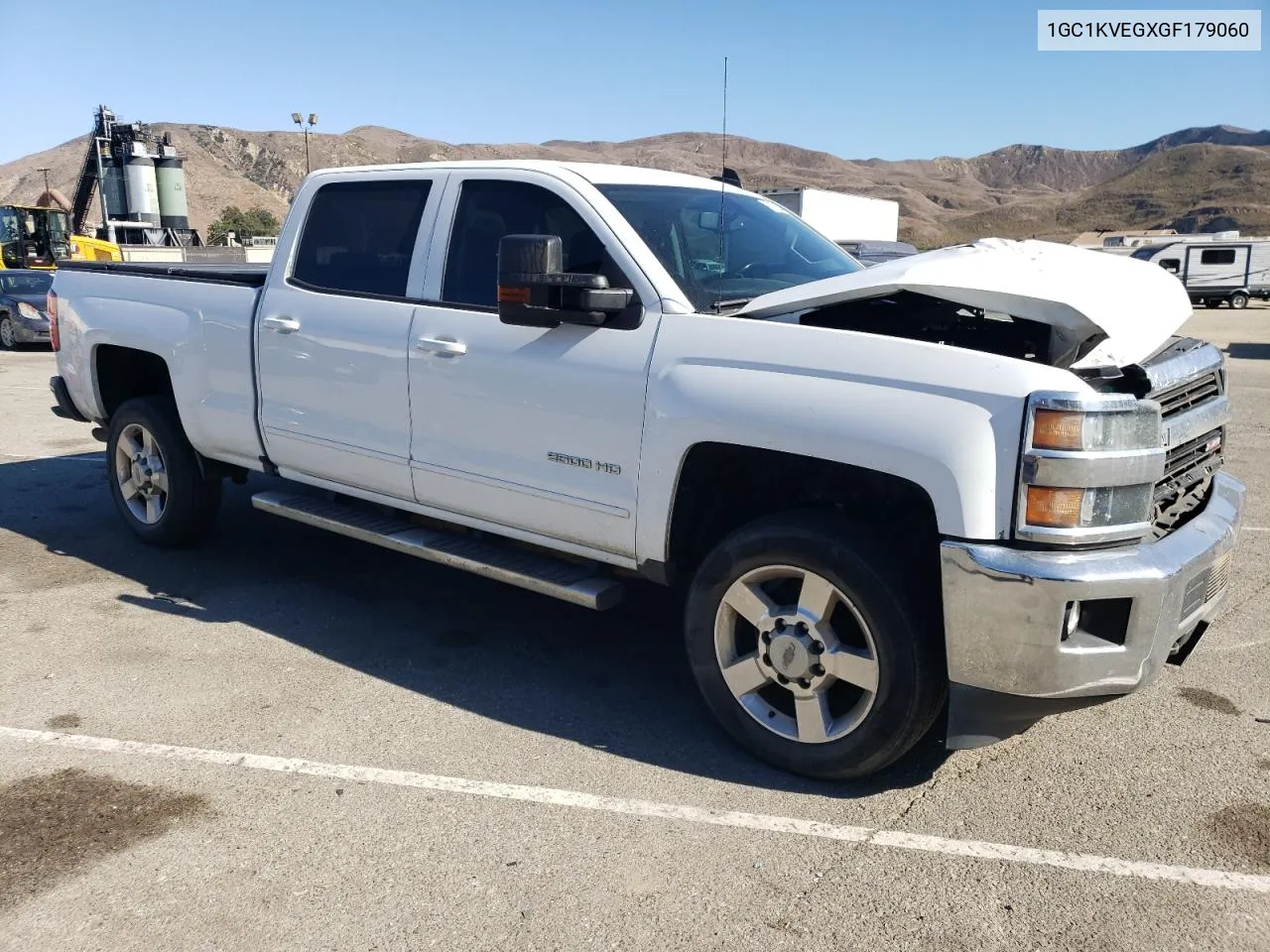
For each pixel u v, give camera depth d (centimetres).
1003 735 311
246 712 389
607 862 295
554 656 447
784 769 346
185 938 262
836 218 2219
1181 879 287
